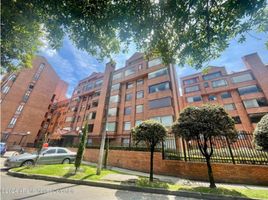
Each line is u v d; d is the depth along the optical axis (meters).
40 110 40.03
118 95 29.53
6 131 33.22
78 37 5.03
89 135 28.31
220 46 5.19
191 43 5.29
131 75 29.86
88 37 4.94
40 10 4.34
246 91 28.53
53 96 48.69
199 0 4.38
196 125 7.15
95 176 8.46
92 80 40.06
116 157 13.19
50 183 7.27
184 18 4.69
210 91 32.81
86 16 4.38
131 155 12.27
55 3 4.13
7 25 4.57
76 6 4.17
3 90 35.06
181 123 7.57
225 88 31.11
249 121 26.33
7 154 22.12
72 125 36.53
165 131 8.77
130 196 5.69
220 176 8.43
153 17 4.64
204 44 5.23
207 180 8.59
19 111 36.06
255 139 7.03
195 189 6.39
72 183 7.51
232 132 7.04
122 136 25.08
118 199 5.27
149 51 5.95
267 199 5.27
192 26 4.95
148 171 10.78
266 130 6.67
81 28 4.75
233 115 28.17
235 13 4.33
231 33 4.80
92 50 5.32
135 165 11.66
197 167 9.13
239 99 28.95
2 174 8.85
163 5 4.49
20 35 5.18
